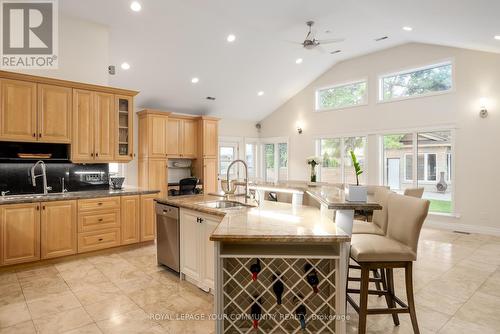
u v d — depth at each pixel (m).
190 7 4.44
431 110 6.03
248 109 8.59
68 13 4.24
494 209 5.31
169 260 3.43
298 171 8.52
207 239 2.89
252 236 1.89
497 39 4.17
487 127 5.38
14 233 3.47
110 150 4.49
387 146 6.80
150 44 5.14
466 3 2.88
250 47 5.85
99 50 4.54
